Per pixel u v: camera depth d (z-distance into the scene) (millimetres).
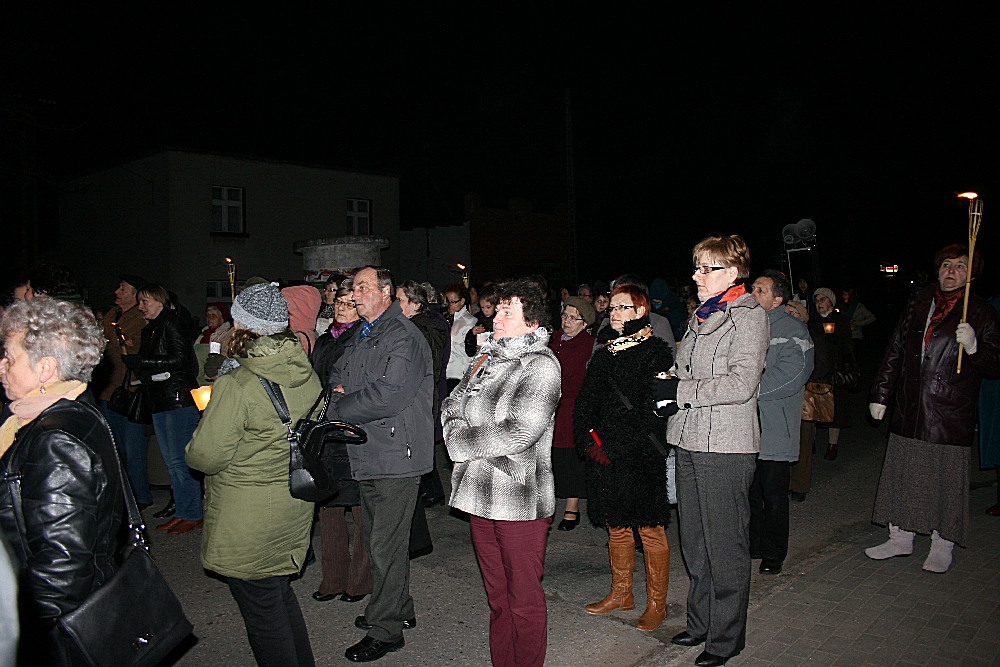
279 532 3098
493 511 3338
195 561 5559
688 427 3824
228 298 22203
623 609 4527
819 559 5309
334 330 5484
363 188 25016
